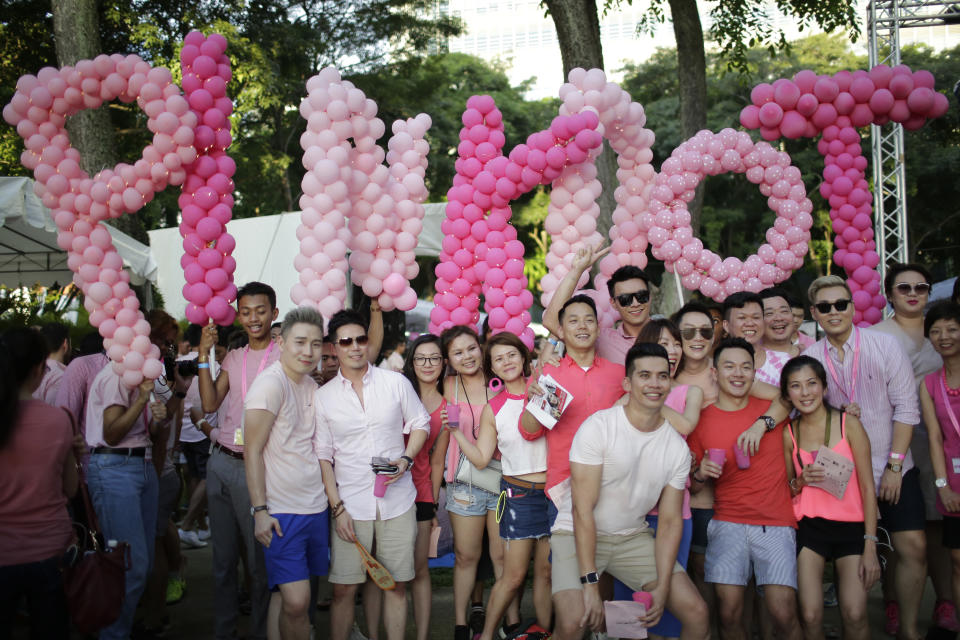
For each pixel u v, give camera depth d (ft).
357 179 16.57
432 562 21.65
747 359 13.19
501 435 14.39
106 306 15.38
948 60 78.64
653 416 12.09
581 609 12.40
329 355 15.02
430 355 15.62
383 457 13.75
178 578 18.94
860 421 14.17
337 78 16.63
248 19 66.64
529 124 104.94
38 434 11.17
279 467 13.14
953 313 14.05
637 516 12.55
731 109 87.81
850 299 14.52
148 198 15.92
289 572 12.95
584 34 29.60
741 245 88.74
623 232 18.81
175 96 15.12
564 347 15.52
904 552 14.26
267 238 41.09
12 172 53.83
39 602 11.26
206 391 15.02
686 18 37.65
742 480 13.08
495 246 17.08
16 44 50.70
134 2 53.93
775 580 12.68
